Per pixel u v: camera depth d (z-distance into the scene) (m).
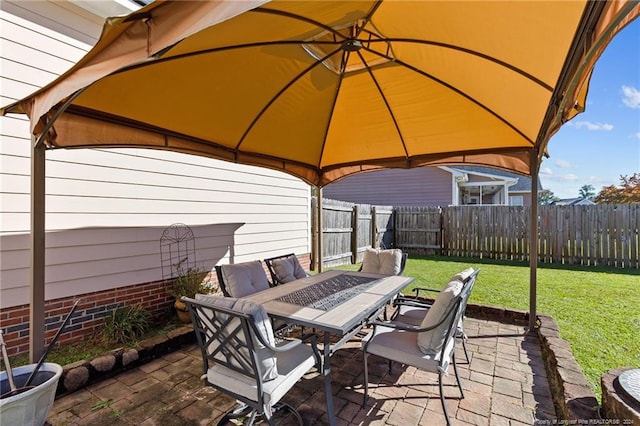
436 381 2.92
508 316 4.44
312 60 3.04
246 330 1.87
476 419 2.38
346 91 3.70
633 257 7.48
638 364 2.89
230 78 2.95
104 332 3.63
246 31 2.29
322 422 2.38
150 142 3.47
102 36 1.50
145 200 4.38
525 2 1.74
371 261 4.61
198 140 3.97
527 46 2.17
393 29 2.45
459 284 2.49
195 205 5.02
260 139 4.38
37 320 2.64
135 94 2.76
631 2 0.91
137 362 3.28
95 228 3.89
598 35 1.20
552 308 4.54
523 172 4.39
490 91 3.06
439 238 9.98
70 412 2.52
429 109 3.78
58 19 3.63
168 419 2.44
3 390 2.26
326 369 2.31
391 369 3.13
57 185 3.60
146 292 4.36
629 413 1.70
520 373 3.03
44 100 2.15
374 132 4.52
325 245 7.92
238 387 2.04
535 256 4.05
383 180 13.52
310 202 7.65
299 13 2.16
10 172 3.29
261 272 3.86
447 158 4.87
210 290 4.67
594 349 3.19
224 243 5.48
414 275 6.84
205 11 1.21
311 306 2.68
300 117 4.07
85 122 2.90
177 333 3.76
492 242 9.21
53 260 3.56
